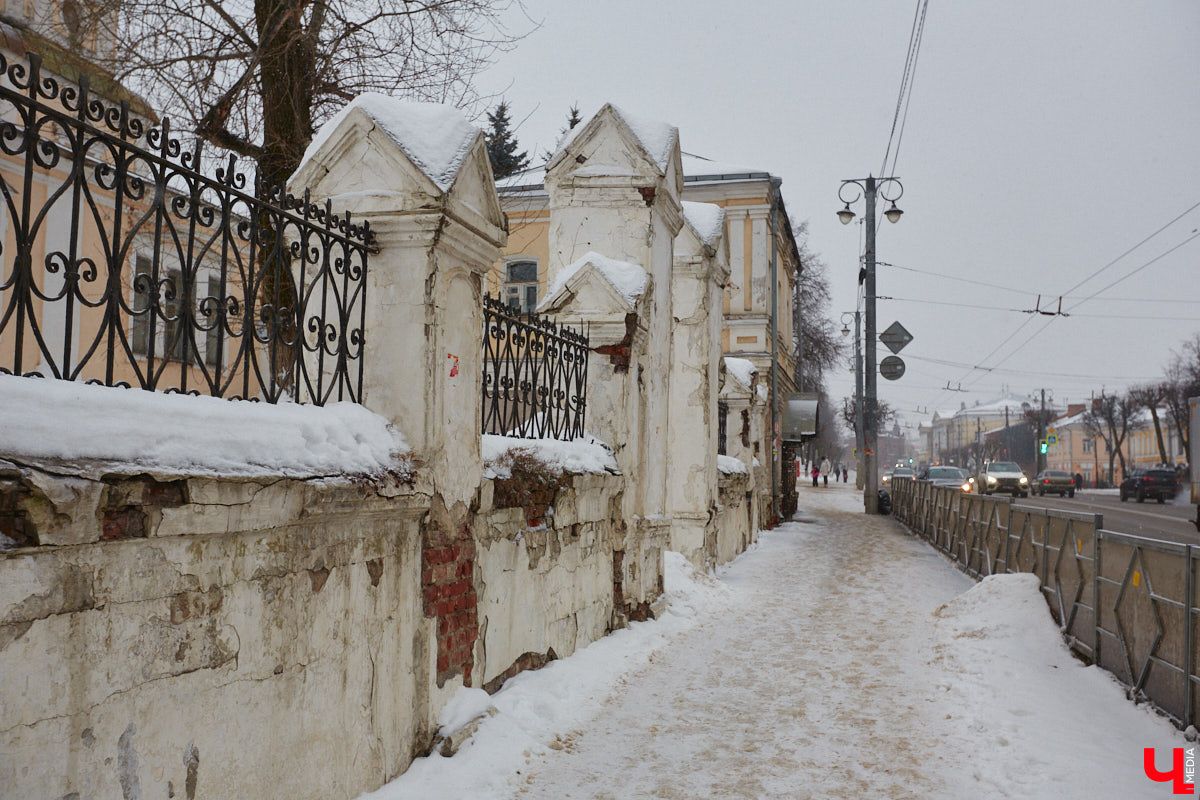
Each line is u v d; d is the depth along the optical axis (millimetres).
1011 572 10375
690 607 9523
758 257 25234
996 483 39188
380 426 4277
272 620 3363
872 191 28672
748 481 17531
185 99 8039
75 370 2713
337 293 4125
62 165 11898
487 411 6613
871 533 21172
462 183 4668
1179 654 5359
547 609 6438
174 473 2748
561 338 6980
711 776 4664
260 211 3654
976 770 4770
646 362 8734
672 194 9664
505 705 5230
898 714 5855
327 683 3717
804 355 52125
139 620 2740
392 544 4246
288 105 8031
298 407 3746
